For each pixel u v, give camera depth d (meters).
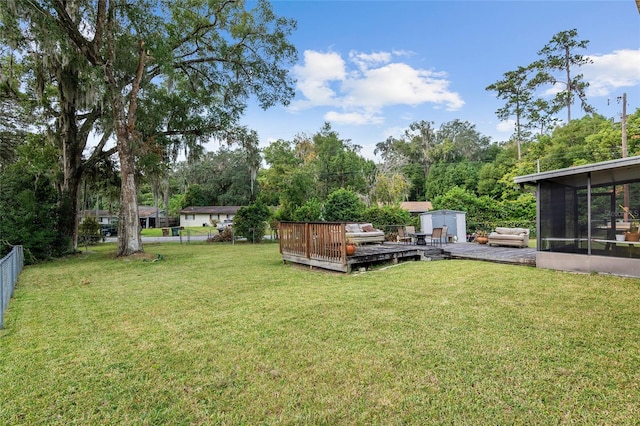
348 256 8.02
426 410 2.31
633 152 20.17
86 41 10.88
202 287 6.58
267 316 4.52
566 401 2.37
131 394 2.62
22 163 12.44
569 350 3.20
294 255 9.27
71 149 13.37
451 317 4.25
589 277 6.44
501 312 4.41
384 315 4.41
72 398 2.58
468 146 49.44
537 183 7.88
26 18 9.47
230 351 3.39
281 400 2.48
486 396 2.46
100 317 4.70
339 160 33.97
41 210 11.84
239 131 15.53
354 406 2.38
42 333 4.06
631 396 2.41
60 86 11.95
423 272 7.40
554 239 7.50
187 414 2.35
